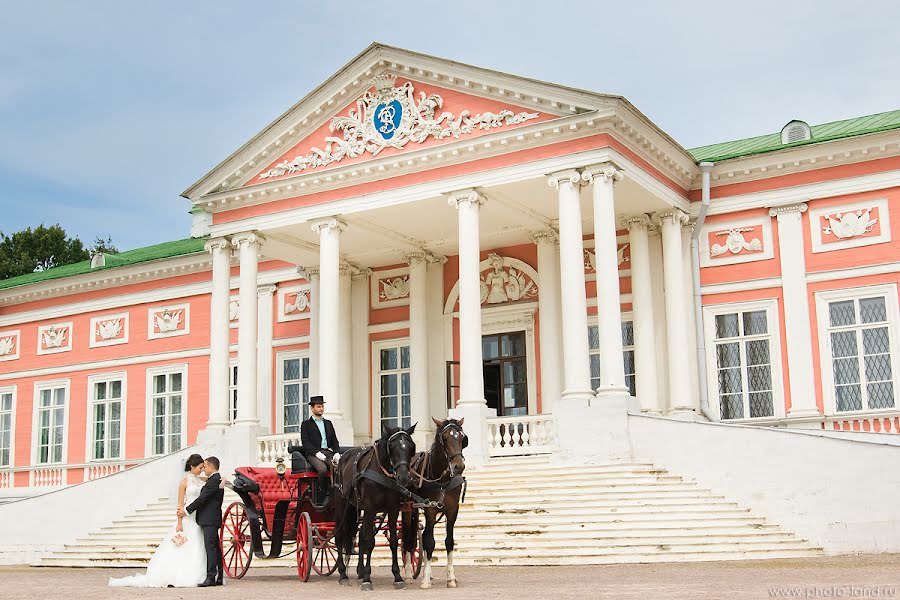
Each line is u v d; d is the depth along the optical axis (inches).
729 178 943.7
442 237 1045.8
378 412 1103.6
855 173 893.8
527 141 837.8
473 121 868.0
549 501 702.5
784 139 974.4
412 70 897.5
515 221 971.3
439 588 470.9
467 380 832.9
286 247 1042.7
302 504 562.9
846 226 894.4
